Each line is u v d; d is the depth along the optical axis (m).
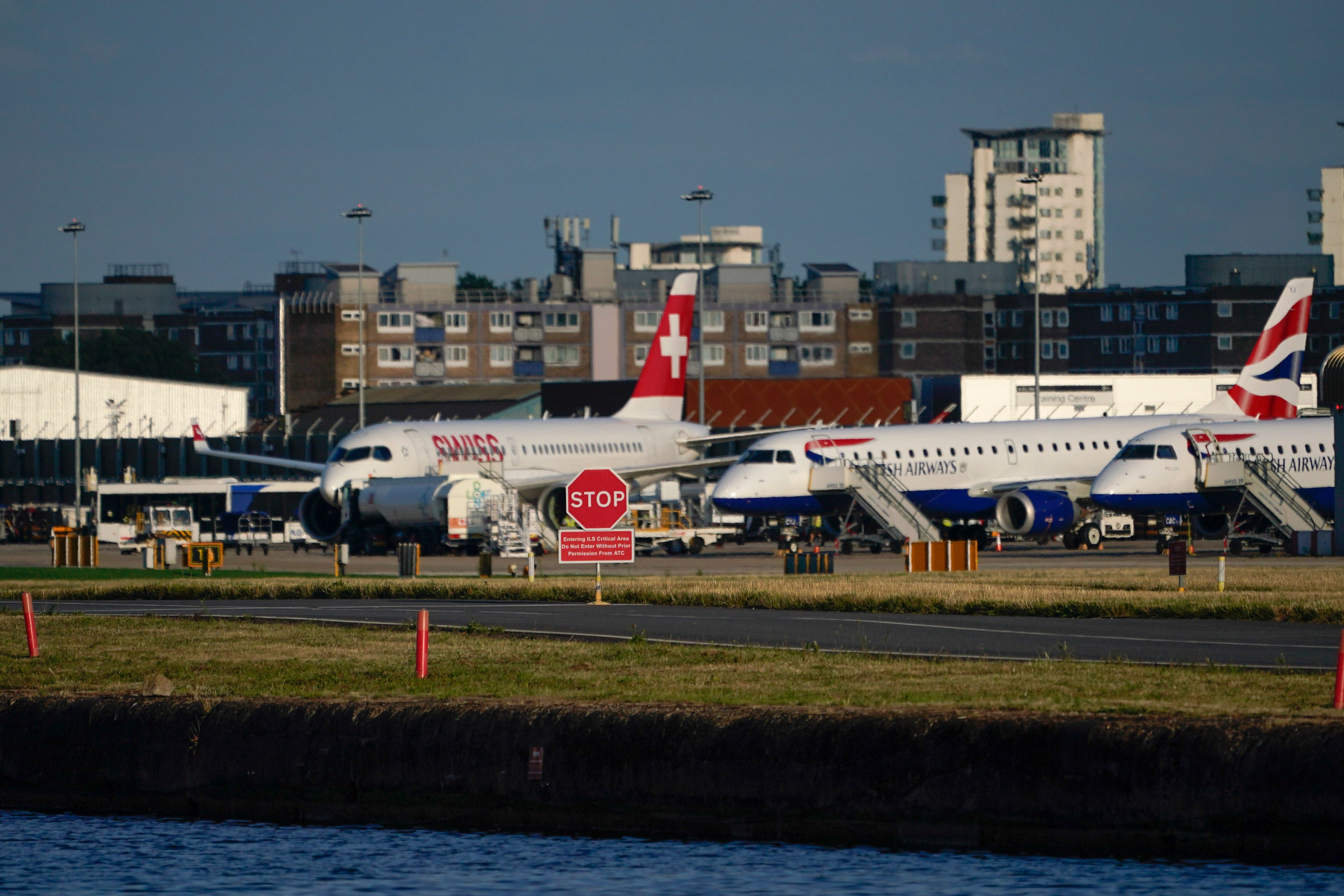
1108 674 112.31
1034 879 81.50
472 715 99.25
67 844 95.06
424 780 99.50
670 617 165.50
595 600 189.12
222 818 103.56
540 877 85.31
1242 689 102.44
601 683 111.81
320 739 102.19
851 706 97.19
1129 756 85.50
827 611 173.25
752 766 92.56
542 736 97.31
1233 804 83.50
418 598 199.00
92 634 151.88
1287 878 80.12
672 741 94.38
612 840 93.19
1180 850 84.44
